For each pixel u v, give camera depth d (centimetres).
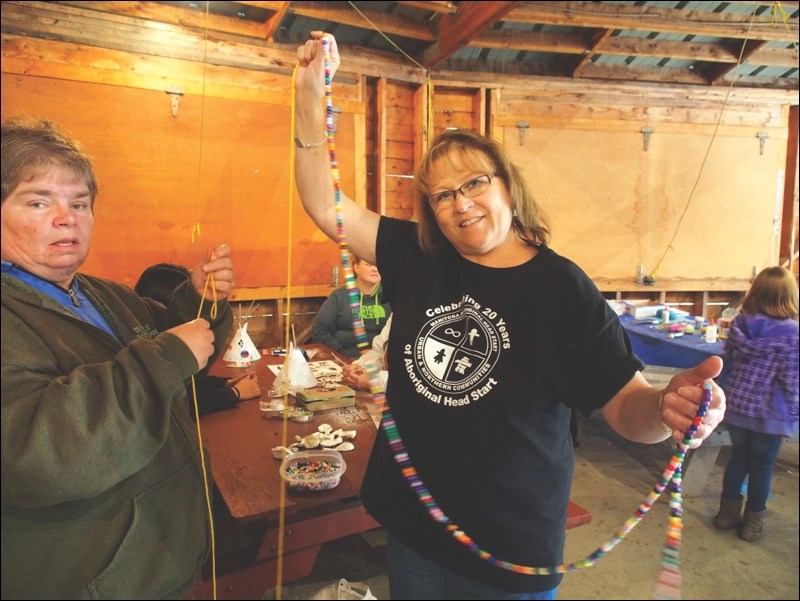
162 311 137
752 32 410
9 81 315
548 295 92
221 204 372
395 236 114
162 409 84
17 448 72
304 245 398
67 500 78
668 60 475
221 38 367
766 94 491
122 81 340
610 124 470
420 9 384
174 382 85
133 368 84
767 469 201
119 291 123
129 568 86
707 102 486
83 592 81
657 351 316
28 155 86
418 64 409
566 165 464
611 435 295
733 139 489
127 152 345
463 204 94
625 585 143
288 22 385
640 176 477
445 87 446
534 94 458
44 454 73
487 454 90
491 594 92
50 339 86
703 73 492
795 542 197
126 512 88
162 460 96
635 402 87
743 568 179
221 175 371
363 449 150
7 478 73
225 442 155
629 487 237
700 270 491
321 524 131
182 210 362
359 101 414
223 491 126
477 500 91
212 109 365
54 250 90
